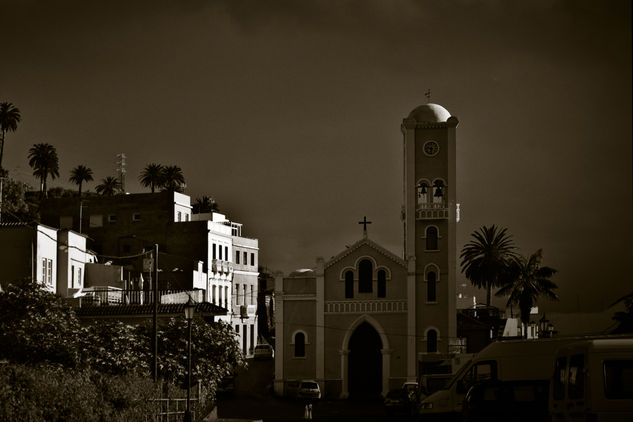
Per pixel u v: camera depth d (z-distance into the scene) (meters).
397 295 102.00
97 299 82.69
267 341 137.00
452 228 102.56
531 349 40.16
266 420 70.62
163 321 76.06
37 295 48.88
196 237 123.75
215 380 65.56
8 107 131.38
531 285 101.25
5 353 45.12
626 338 28.27
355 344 102.69
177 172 170.00
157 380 55.31
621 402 26.39
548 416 38.50
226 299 129.12
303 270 104.44
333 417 74.06
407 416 74.19
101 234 126.19
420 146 104.44
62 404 35.94
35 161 151.88
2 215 104.31
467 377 46.88
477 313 111.88
